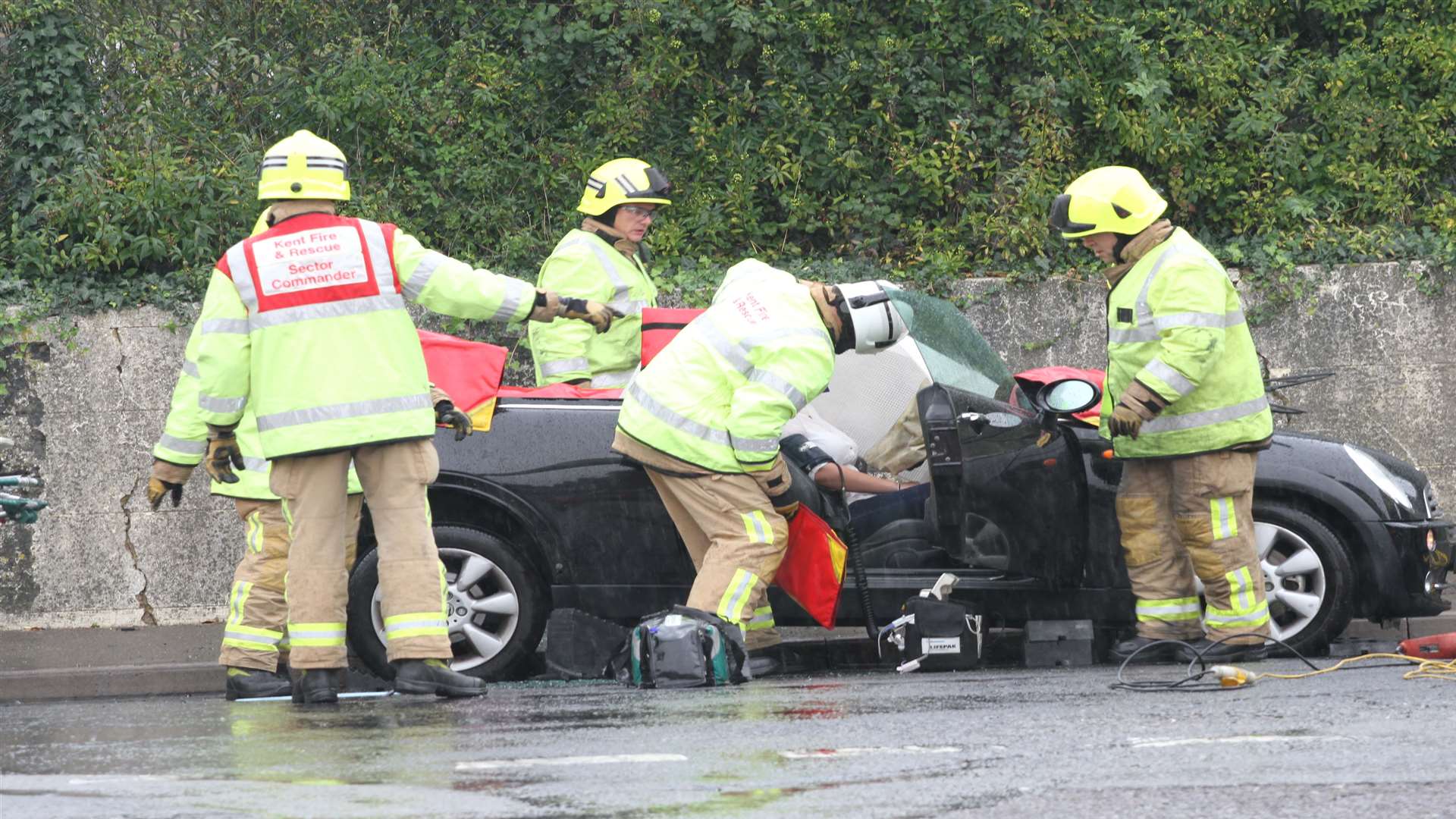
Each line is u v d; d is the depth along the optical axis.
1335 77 36.94
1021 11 35.62
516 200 34.84
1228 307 21.27
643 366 22.09
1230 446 20.98
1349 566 22.25
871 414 21.38
